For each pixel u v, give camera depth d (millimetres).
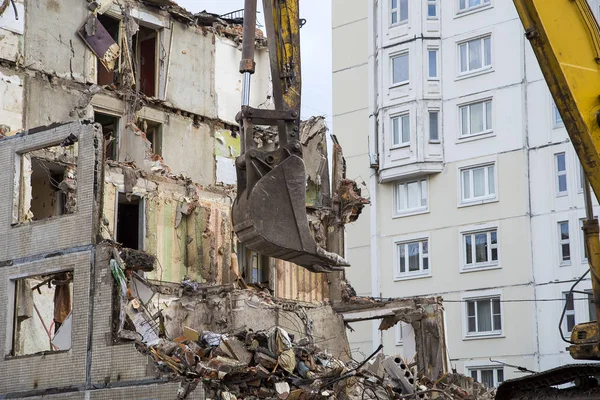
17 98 30969
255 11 16016
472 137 48688
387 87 50938
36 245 24234
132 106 33500
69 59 32562
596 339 14578
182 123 35438
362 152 53719
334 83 55438
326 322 34250
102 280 22797
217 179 36000
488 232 47656
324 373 23219
